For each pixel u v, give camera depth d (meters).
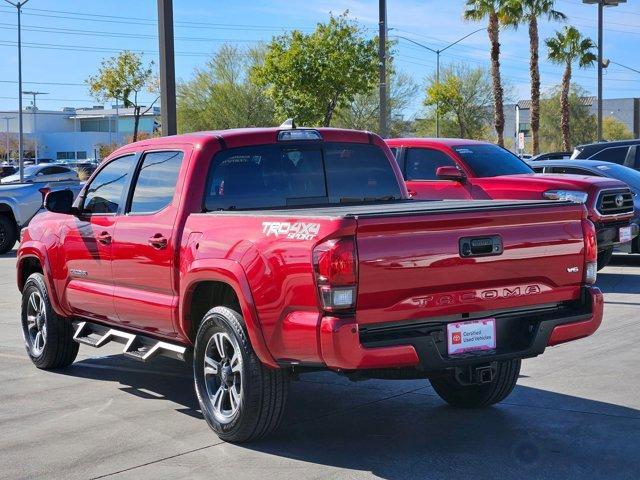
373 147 7.10
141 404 6.95
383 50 22.39
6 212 20.31
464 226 5.27
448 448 5.63
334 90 33.25
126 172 7.11
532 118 44.09
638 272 13.98
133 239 6.71
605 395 6.79
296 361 5.25
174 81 12.46
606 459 5.33
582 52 48.31
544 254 5.58
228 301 6.16
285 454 5.59
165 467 5.38
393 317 5.09
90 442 5.93
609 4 33.03
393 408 6.66
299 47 32.88
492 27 41.59
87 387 7.55
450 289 5.25
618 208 12.34
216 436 6.01
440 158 12.77
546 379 7.34
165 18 12.31
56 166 42.31
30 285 8.23
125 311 6.93
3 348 9.38
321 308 5.00
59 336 8.02
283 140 6.66
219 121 63.12
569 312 5.75
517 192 12.08
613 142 16.97
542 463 5.29
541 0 42.34
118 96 43.34
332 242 4.93
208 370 5.97
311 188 6.73
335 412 6.57
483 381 5.62
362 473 5.20
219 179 6.40
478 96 72.19
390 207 5.80
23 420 6.52
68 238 7.59
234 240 5.63
